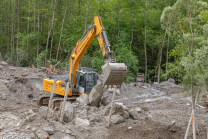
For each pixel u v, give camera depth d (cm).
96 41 2172
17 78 1416
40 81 1466
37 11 2384
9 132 660
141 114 982
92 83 1086
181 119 933
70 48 2175
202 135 761
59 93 1091
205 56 577
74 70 1080
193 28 723
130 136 720
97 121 826
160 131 755
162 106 1198
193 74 618
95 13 2322
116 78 640
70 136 688
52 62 2158
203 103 1259
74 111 866
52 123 729
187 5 675
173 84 1939
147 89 1752
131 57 2012
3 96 1198
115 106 880
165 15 708
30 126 699
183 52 699
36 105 1156
